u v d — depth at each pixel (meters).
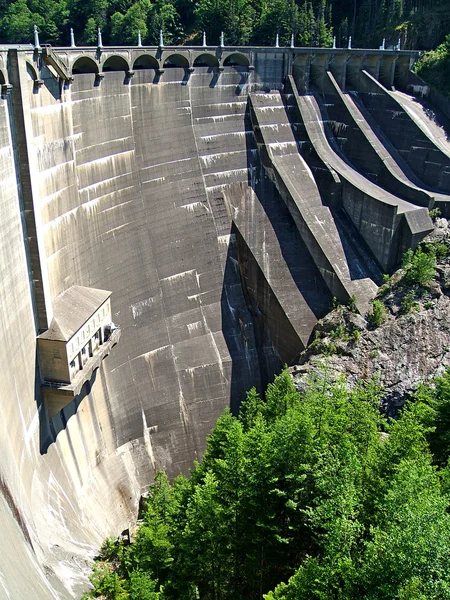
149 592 30.73
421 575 23.91
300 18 105.25
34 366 39.84
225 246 64.56
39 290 40.41
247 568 33.78
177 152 61.09
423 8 99.06
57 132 45.22
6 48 36.50
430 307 64.06
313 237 66.31
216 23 108.81
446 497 26.84
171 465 55.56
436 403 44.91
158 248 58.12
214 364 60.34
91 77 50.12
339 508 28.12
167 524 38.53
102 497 47.25
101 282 51.41
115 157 53.75
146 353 55.62
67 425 43.91
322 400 40.50
